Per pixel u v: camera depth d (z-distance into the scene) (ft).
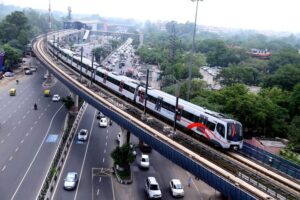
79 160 200.95
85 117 291.99
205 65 582.35
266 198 90.68
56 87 391.65
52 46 447.42
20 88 370.53
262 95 269.44
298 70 351.25
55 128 252.01
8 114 276.00
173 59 492.13
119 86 238.07
